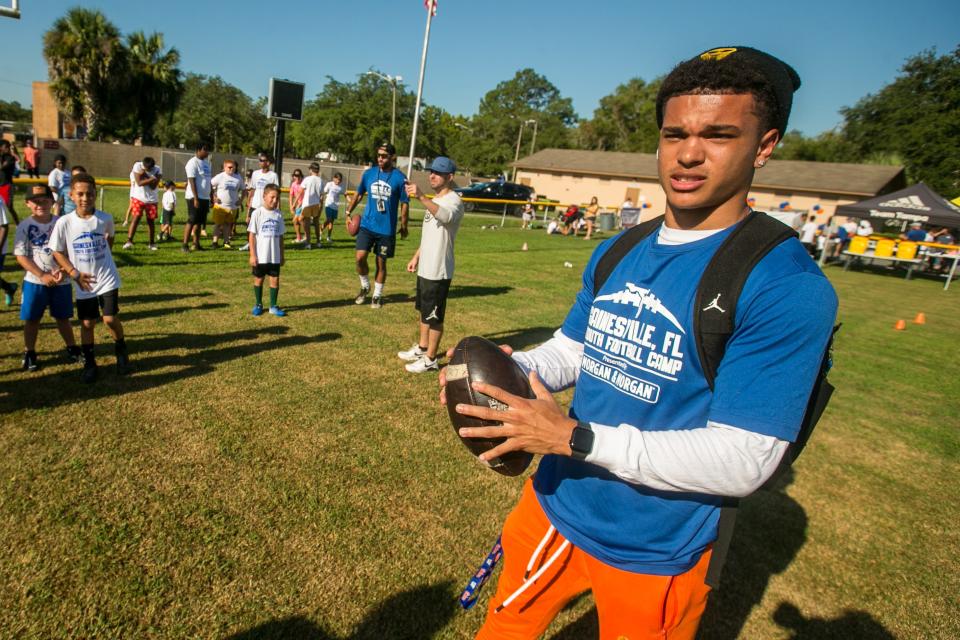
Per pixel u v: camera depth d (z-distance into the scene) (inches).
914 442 192.1
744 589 112.1
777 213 820.6
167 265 358.0
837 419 207.8
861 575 119.3
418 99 691.4
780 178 1339.8
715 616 104.2
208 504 119.5
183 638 87.5
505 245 649.6
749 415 42.4
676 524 52.6
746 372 43.3
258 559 105.4
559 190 1672.0
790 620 104.9
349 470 138.3
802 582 115.7
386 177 282.7
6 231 233.3
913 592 115.2
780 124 47.2
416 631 93.5
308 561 106.3
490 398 56.4
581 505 57.1
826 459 173.6
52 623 87.5
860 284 618.8
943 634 104.1
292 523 116.4
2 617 87.7
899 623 106.2
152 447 139.3
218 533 111.0
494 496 133.7
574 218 890.7
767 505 144.6
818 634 102.0
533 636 65.1
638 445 44.5
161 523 112.1
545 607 63.5
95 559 101.0
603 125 2962.6
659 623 54.6
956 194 1359.5
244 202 764.0
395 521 120.8
